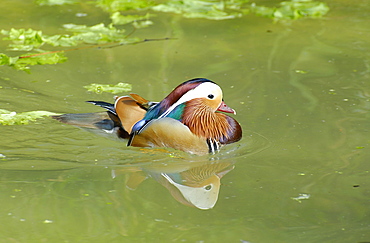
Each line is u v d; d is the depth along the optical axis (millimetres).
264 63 14281
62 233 7324
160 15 18094
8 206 7945
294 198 8328
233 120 10820
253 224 7621
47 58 14227
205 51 15070
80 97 12117
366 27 17109
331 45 15594
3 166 9211
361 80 13188
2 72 13258
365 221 7703
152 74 13461
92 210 7910
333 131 10727
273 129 10859
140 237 7277
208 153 10188
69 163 9484
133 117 10492
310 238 7289
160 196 8367
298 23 17578
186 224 7609
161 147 10281
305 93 12484
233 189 8625
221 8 19016
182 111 10484
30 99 11875
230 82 13055
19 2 19047
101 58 14414
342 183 8773
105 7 18750
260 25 17359
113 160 9703
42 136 10398
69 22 17156
